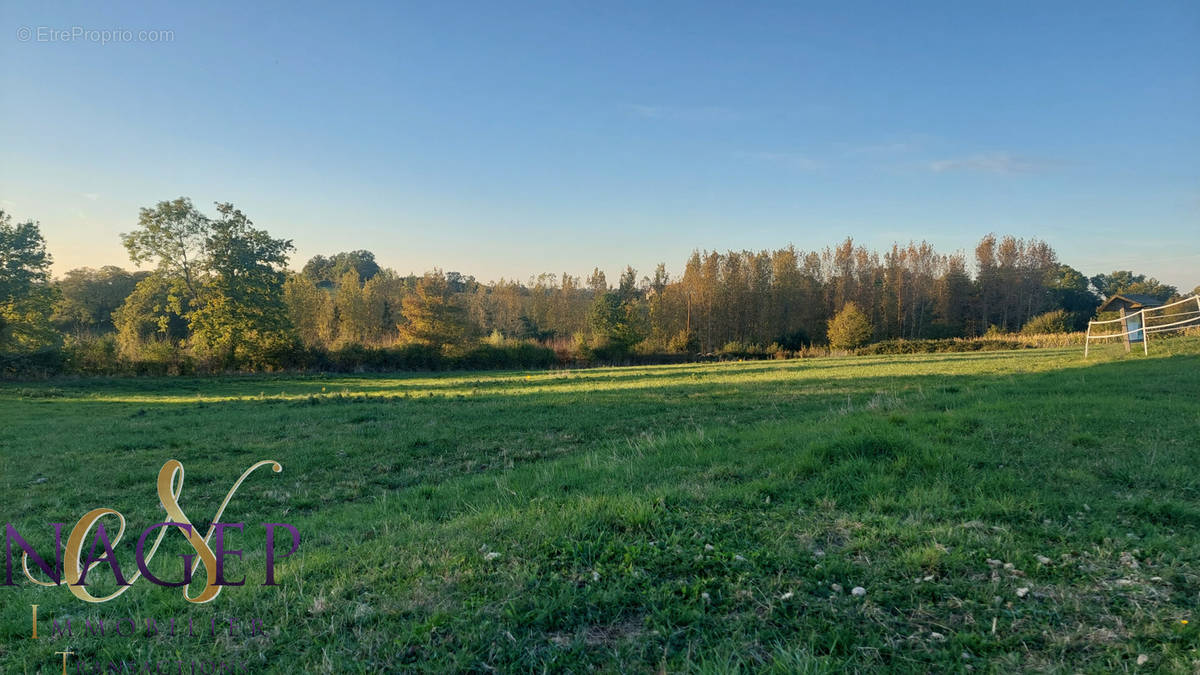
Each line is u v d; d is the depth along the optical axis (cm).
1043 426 908
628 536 509
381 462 1144
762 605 389
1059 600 385
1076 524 524
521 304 8488
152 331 5641
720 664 319
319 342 5622
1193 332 2703
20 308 3878
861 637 349
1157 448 760
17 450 1343
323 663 336
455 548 502
